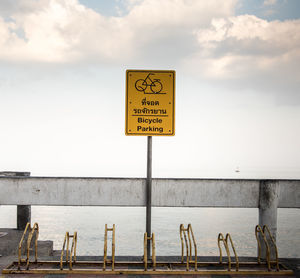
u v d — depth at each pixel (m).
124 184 7.84
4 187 7.84
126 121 7.85
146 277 6.52
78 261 7.18
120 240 25.30
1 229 10.98
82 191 7.83
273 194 7.77
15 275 6.54
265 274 6.74
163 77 7.91
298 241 24.17
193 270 6.79
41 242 9.74
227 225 32.84
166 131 7.87
